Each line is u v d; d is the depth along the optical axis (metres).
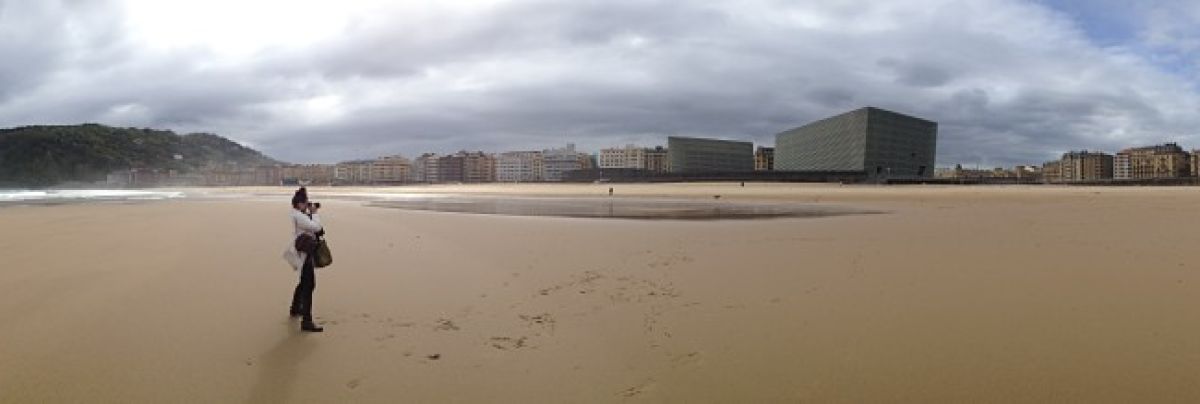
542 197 65.31
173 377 5.59
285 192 101.69
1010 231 17.06
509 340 6.79
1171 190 65.81
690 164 178.75
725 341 6.54
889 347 6.14
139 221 23.95
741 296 8.65
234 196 75.00
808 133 162.62
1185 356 5.61
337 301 8.66
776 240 15.69
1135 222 20.08
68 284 9.66
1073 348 5.94
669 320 7.46
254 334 6.99
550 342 6.70
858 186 96.81
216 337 6.86
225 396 5.17
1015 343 6.14
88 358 6.07
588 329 7.16
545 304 8.45
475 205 42.88
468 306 8.37
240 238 16.72
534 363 6.02
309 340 6.79
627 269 11.12
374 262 12.15
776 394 5.08
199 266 11.53
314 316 7.83
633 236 17.38
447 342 6.73
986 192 63.19
